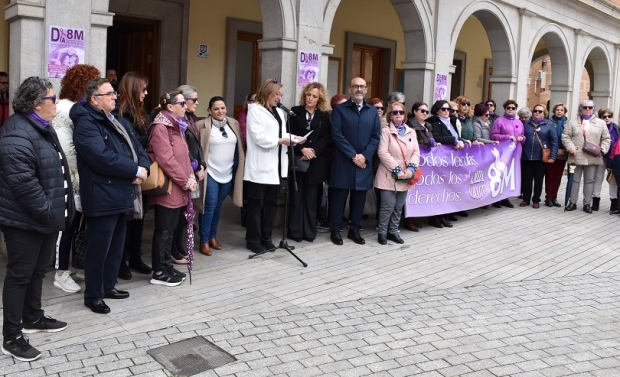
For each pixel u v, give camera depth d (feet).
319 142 22.35
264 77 25.96
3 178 11.75
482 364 13.06
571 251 24.29
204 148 20.13
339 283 18.40
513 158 32.24
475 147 28.76
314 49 26.22
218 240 22.81
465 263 21.58
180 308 15.57
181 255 19.93
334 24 42.29
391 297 17.37
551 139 32.78
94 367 12.05
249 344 13.55
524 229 27.99
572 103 49.57
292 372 12.26
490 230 27.40
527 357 13.55
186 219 18.49
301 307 16.14
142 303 15.76
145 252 20.89
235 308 15.79
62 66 18.26
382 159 22.95
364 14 44.50
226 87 35.63
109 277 15.79
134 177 14.62
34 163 11.92
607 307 17.43
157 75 33.01
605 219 31.58
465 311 16.48
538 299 17.92
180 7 32.91
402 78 49.37
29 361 12.18
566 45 47.26
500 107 41.11
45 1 17.78
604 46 53.78
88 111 14.11
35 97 11.93
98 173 14.21
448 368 12.78
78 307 15.28
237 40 36.60
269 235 21.63
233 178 21.16
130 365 12.21
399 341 14.11
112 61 36.83
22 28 17.65
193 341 13.57
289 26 25.12
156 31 32.89
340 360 12.92
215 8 34.58
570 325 15.78
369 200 26.12
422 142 25.62
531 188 33.94
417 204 25.91
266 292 17.20
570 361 13.44
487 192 30.22
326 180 23.49
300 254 21.49
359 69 45.70
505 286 19.11
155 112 17.42
